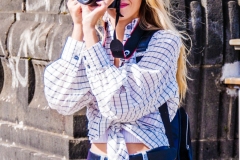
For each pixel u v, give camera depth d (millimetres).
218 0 6062
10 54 6457
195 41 5926
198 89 6059
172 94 3795
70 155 5605
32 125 6215
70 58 3688
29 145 6262
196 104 6059
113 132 3740
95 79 3521
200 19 5977
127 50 3760
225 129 6219
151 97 3652
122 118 3609
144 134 3717
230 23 6160
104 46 3896
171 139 3797
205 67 6051
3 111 6703
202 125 6105
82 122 5609
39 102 6129
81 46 3693
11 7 6715
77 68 3678
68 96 3730
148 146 3717
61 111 3814
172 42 3779
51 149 5895
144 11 3945
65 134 5734
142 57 3736
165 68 3713
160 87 3705
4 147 6586
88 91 3797
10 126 6543
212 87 6105
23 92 6312
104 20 3934
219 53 6070
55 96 3736
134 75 3570
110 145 3719
